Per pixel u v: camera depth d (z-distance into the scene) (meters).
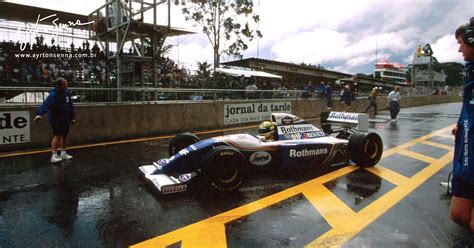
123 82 13.25
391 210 4.36
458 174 2.29
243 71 21.02
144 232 3.73
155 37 12.83
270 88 23.20
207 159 4.85
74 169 6.46
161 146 8.90
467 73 2.29
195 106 11.98
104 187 5.37
